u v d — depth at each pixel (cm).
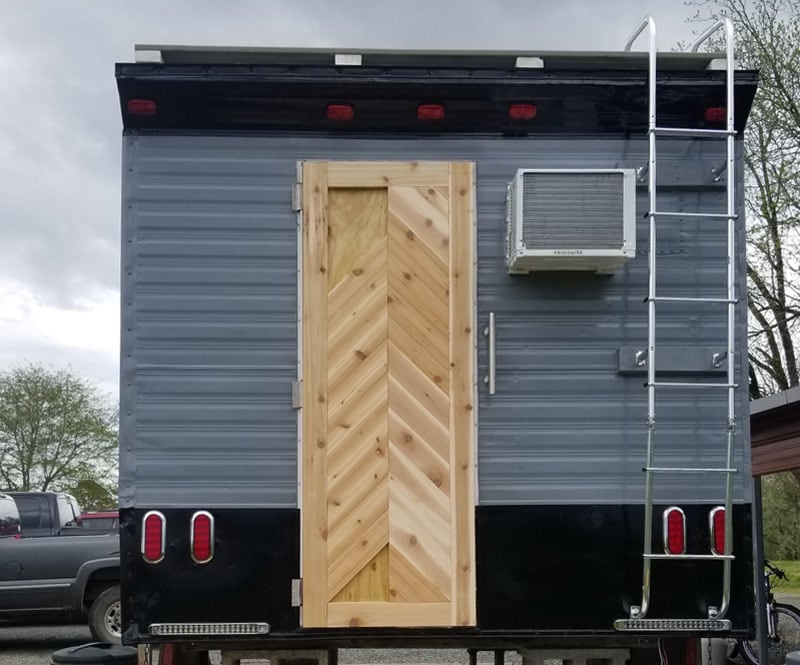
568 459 464
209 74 468
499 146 475
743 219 479
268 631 453
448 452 462
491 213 473
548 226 453
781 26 1956
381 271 469
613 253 453
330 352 464
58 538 1130
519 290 470
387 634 457
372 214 472
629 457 465
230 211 468
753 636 460
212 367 462
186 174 468
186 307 464
